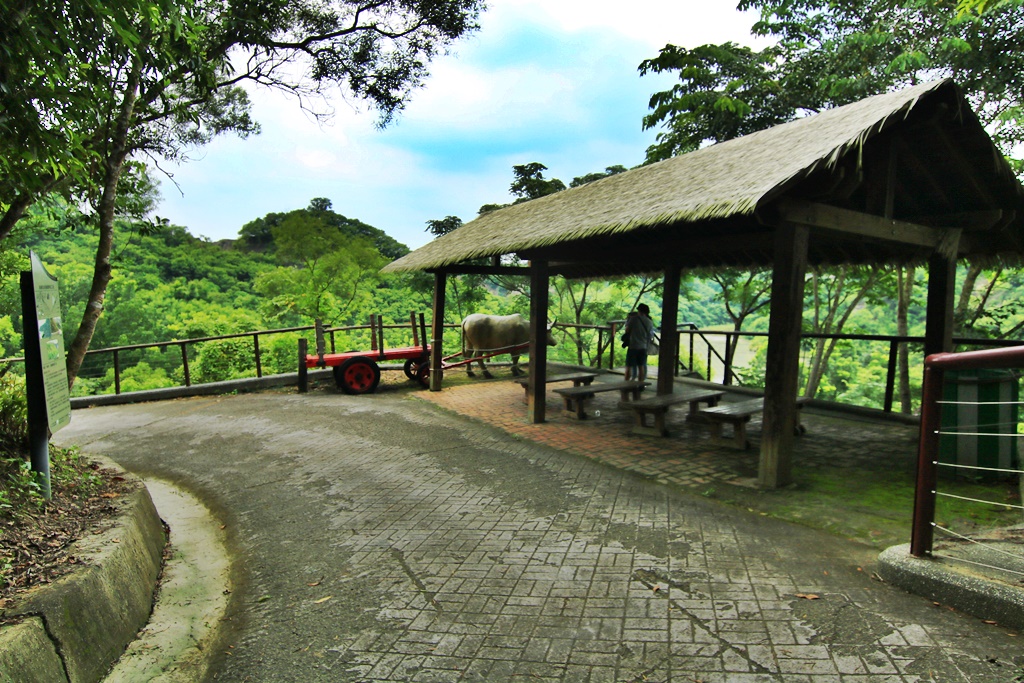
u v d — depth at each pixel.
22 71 2.95
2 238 4.35
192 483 6.09
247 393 11.25
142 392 10.85
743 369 18.42
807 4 12.64
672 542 3.93
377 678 2.62
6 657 2.15
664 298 9.30
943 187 5.70
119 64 3.83
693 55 14.55
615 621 2.96
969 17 8.79
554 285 19.89
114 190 5.02
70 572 2.85
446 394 10.59
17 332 20.28
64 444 7.69
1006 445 5.14
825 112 6.23
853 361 19.52
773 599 3.08
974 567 3.03
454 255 9.26
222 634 3.12
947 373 5.29
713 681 2.44
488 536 4.20
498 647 2.80
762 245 6.30
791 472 5.28
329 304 29.80
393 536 4.30
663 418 7.10
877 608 2.92
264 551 4.25
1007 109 8.80
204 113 9.45
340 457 6.66
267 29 7.37
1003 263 6.85
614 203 7.03
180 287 38.59
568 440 7.11
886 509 4.48
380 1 8.20
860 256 7.71
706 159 7.06
